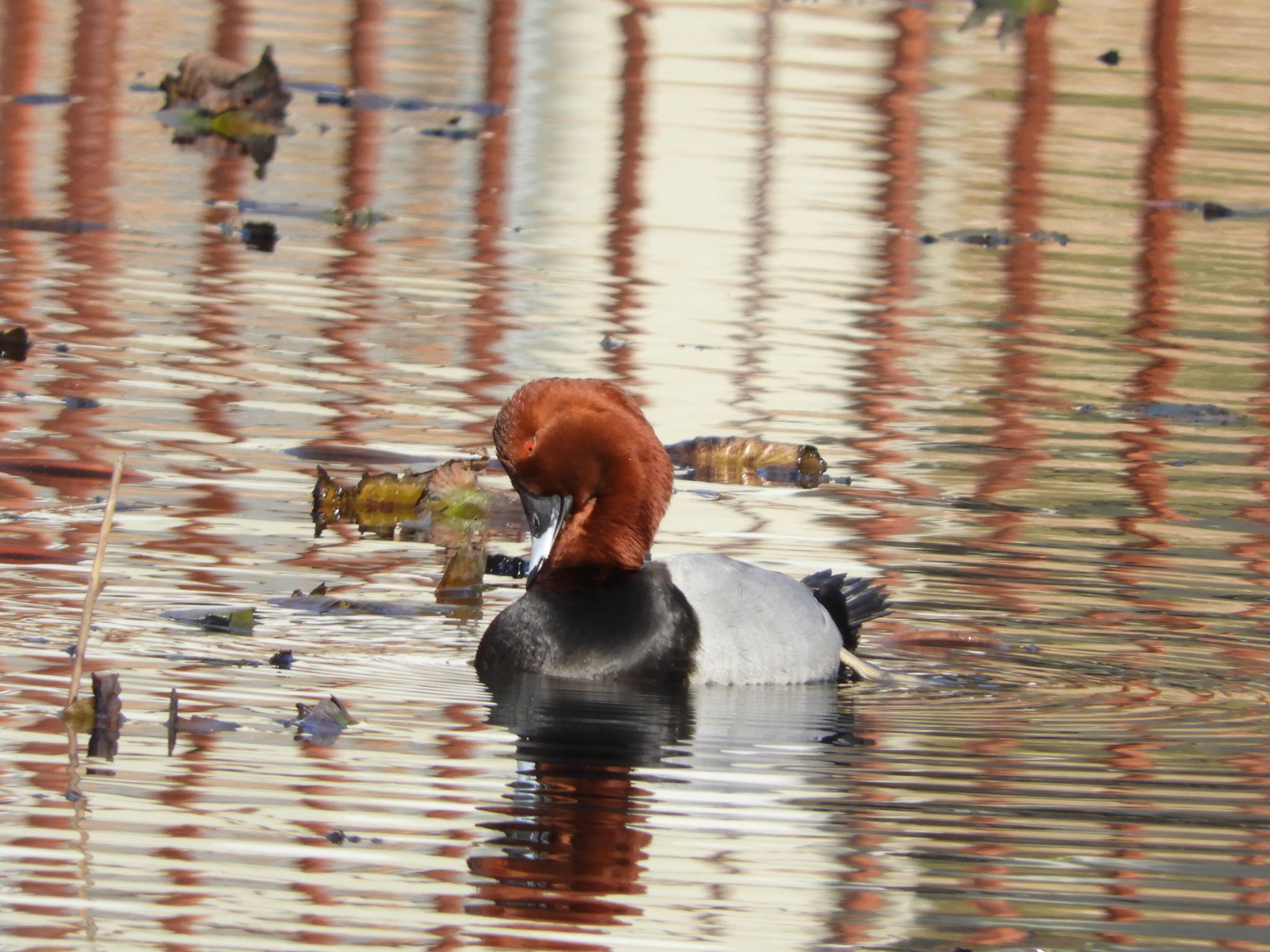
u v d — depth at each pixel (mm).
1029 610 10852
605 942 6605
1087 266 19391
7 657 9414
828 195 21156
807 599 10141
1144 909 7020
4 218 19000
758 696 9648
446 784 8062
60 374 14656
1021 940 6730
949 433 14461
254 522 11945
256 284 17406
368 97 24625
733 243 19391
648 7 30188
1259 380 16250
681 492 13023
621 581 10039
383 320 16516
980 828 7762
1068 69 26828
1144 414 15172
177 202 20047
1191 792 8250
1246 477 13656
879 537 12070
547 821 7672
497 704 9289
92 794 7711
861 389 15391
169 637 9922
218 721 8672
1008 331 17281
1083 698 9617
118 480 8664
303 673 9562
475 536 12414
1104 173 22656
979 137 23688
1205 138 24250
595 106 24469
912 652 10328
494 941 6574
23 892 6801
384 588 11141
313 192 20734
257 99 23562
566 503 10266
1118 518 12586
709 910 6902
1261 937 6785
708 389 15062
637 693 9617
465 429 14023
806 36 28438
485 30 28438
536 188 21078
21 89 24281
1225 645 10398
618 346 16062
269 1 30188
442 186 21156
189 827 7434
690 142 22875
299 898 6855
